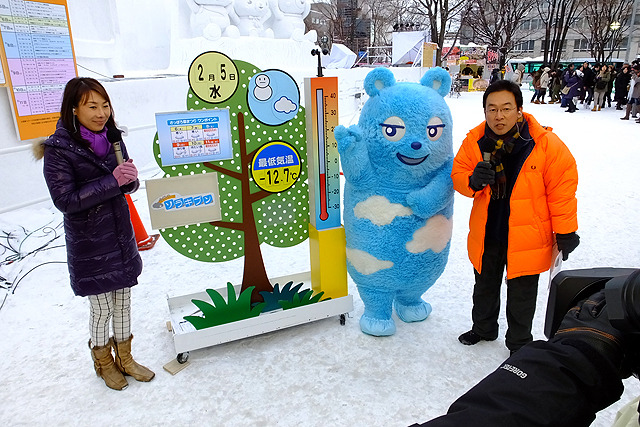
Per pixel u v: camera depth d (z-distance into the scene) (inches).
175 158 104.6
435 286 145.5
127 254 94.4
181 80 305.4
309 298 118.3
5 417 93.1
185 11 407.8
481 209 99.9
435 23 881.5
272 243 121.8
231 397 97.4
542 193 93.4
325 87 108.4
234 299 111.7
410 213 105.7
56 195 83.1
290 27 475.5
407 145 99.0
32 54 195.3
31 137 200.7
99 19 318.7
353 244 111.2
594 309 32.9
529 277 99.1
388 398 96.1
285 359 109.6
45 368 108.5
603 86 582.2
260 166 114.1
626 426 31.7
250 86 108.1
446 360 108.2
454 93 849.5
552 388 28.1
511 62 1296.8
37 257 166.4
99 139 88.9
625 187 243.0
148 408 94.9
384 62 911.7
